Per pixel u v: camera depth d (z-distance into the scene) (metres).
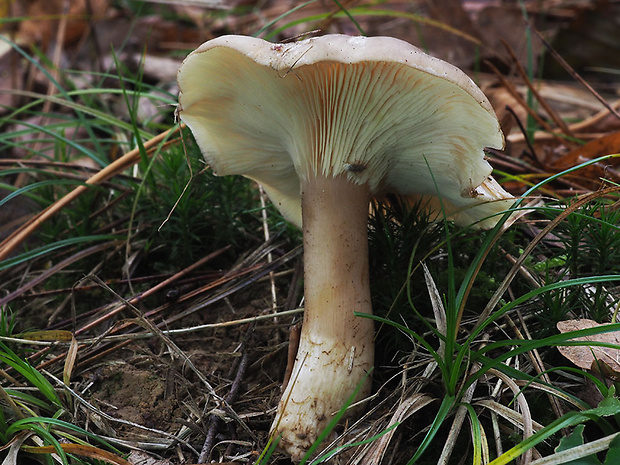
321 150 0.25
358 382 0.24
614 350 0.23
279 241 0.33
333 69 0.23
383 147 0.25
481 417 0.24
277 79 0.23
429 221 0.30
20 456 0.23
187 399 0.26
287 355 0.27
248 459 0.24
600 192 0.24
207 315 0.30
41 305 0.31
